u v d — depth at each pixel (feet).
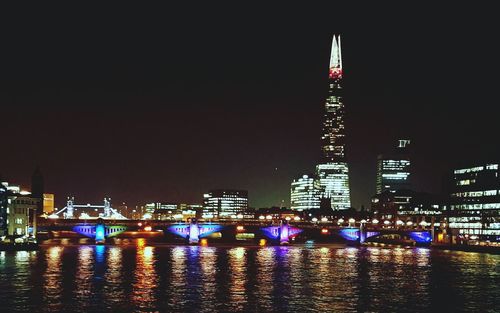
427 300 439.63
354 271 619.26
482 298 450.30
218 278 545.03
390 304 422.00
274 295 451.53
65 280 516.73
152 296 440.86
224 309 396.98
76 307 399.03
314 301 428.15
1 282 499.92
